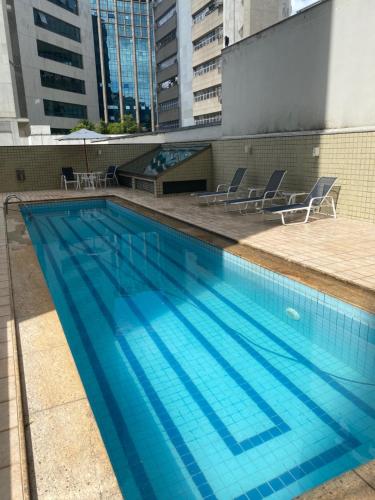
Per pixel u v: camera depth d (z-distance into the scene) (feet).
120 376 11.00
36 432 7.41
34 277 16.78
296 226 23.18
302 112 27.35
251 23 65.41
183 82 139.44
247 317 14.65
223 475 7.48
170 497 7.02
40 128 93.86
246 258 17.94
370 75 21.99
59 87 140.77
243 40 32.58
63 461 6.70
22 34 119.65
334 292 13.56
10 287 15.28
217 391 10.18
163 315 14.98
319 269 15.44
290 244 19.31
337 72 24.04
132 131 172.45
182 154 41.73
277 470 7.55
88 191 44.47
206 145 39.93
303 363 11.43
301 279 14.94
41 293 14.90
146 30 253.44
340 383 10.37
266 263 17.10
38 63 128.26
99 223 32.07
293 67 27.63
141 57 255.50
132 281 18.89
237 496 7.01
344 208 24.57
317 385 10.31
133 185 44.93
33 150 45.75
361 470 6.19
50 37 133.39
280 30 28.30
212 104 123.34
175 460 7.89
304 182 27.68
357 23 22.36
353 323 12.66
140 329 13.87
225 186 37.99
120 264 21.57
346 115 23.81
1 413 7.89
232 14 77.05
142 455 8.05
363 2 21.85
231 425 8.87
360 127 22.89
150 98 263.08
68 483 6.25
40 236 28.07
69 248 24.86
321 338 12.99
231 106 35.86
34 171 46.26
